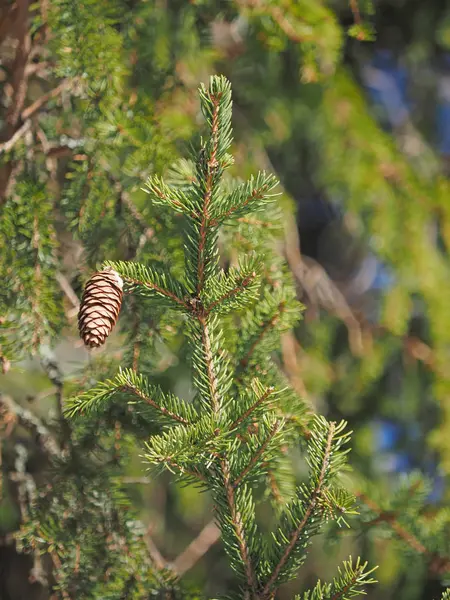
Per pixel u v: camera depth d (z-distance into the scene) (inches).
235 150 54.7
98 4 44.2
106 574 42.8
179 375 52.3
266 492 42.4
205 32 50.6
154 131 44.5
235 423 37.9
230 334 42.9
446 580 45.3
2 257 43.0
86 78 43.9
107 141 43.6
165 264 43.4
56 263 43.7
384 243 59.1
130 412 43.6
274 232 44.5
